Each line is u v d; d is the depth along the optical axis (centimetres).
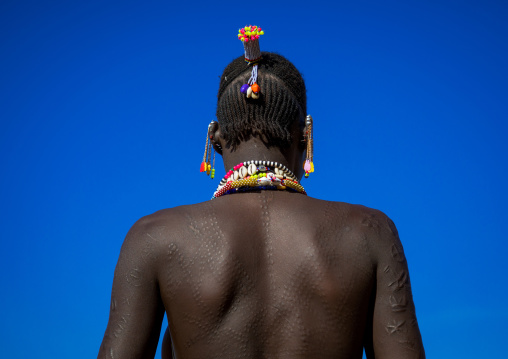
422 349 250
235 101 297
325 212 265
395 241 262
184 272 254
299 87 309
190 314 250
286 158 295
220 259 253
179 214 267
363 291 252
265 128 290
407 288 256
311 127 304
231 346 244
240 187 276
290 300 248
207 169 313
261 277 252
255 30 301
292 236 258
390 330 249
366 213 267
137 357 251
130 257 261
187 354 250
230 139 297
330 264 252
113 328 254
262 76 300
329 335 246
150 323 255
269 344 245
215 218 263
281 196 272
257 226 262
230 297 248
